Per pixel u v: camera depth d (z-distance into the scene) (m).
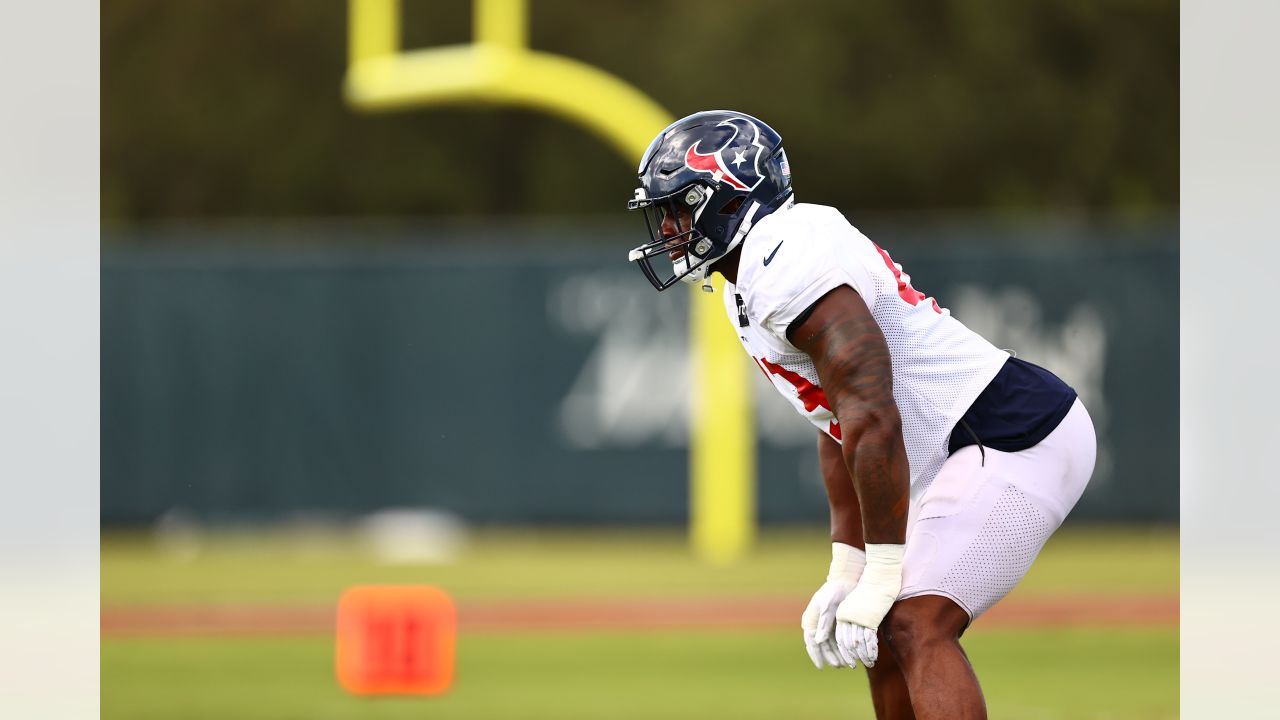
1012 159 76.00
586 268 44.16
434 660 21.52
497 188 78.12
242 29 78.50
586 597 33.56
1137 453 43.22
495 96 43.84
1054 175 76.19
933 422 12.27
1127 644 25.86
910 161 74.81
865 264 12.16
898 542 11.66
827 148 74.50
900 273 12.57
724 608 31.53
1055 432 12.28
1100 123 75.81
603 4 75.81
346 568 39.34
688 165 12.46
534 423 44.34
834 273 11.70
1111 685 21.97
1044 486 12.20
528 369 44.34
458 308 44.50
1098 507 43.31
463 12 75.06
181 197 79.12
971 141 75.25
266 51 78.69
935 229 75.00
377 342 44.69
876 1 74.69
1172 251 43.09
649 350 43.97
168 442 45.03
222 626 30.00
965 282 43.53
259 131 78.56
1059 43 76.25
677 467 43.91
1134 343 43.22
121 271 44.78
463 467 44.50
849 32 74.81
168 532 45.09
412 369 44.62
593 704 21.03
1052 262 43.38
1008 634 27.05
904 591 12.05
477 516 44.41
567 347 44.22
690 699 21.33
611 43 75.19
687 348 43.81
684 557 40.97
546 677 23.45
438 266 44.50
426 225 78.12
